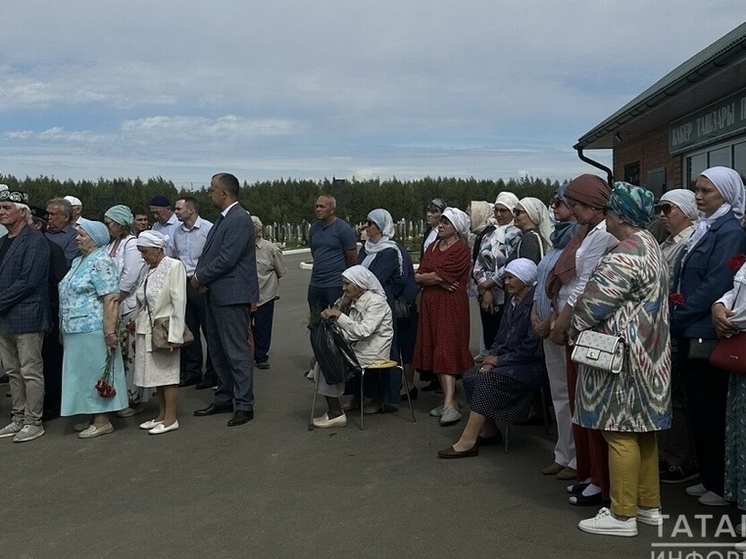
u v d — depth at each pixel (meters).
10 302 6.42
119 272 7.45
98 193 32.56
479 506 4.75
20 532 4.64
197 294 8.39
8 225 6.53
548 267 5.15
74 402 6.48
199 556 4.18
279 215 40.62
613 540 4.18
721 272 4.25
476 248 7.86
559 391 5.18
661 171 11.77
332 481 5.30
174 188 35.06
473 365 6.64
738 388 4.07
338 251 8.07
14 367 6.75
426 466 5.55
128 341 7.22
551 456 5.72
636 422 4.08
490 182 42.44
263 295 9.28
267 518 4.68
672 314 4.46
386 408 7.19
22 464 5.96
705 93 9.11
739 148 9.05
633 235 4.14
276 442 6.28
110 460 5.98
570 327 4.36
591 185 4.55
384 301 6.70
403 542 4.25
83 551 4.32
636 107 10.21
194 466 5.75
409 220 40.22
